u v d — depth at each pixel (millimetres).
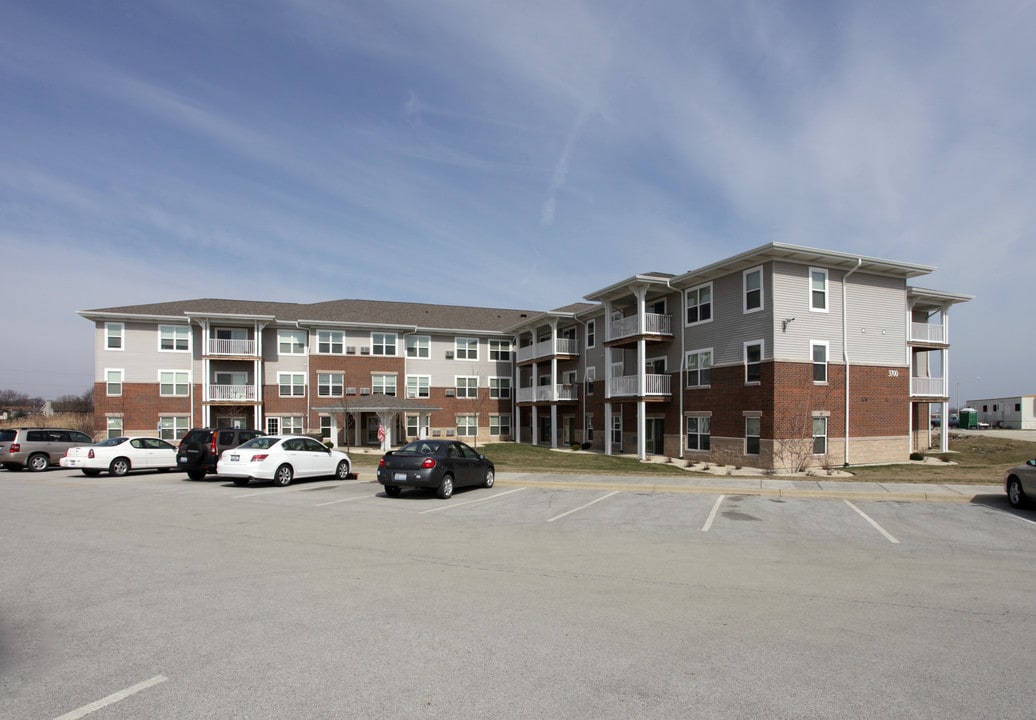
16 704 4258
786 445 24859
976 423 68875
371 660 5039
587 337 39938
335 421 38625
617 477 18938
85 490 17172
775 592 7129
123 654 5156
